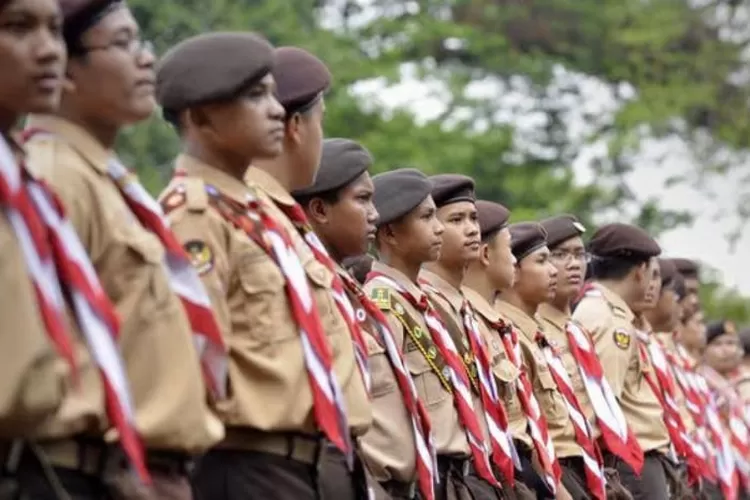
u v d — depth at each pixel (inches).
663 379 561.3
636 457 517.0
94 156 287.7
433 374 419.8
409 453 391.5
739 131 1346.0
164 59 329.7
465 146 1147.3
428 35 1262.3
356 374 343.6
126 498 277.0
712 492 677.3
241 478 322.3
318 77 357.7
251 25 1037.2
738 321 1316.4
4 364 255.1
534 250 497.7
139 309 284.0
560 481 479.8
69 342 259.9
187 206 319.0
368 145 1086.4
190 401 286.4
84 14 288.7
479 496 429.4
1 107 268.5
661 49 1338.6
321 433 327.3
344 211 388.8
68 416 266.2
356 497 347.6
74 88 290.2
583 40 1339.8
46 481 268.8
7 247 256.2
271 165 354.9
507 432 442.0
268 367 319.3
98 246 282.5
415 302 422.0
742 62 1363.2
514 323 497.4
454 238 442.9
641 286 555.5
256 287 320.5
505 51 1299.2
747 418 805.2
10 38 266.4
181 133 330.0
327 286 341.7
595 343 537.6
